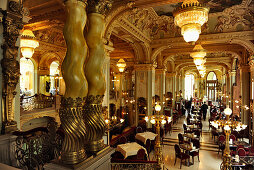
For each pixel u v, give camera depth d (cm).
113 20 664
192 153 853
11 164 348
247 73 1224
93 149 238
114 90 2286
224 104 2369
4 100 372
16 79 386
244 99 1230
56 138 348
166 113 1566
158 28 1123
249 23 925
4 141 341
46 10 679
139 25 966
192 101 3030
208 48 1314
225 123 694
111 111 2088
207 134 1348
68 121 201
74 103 201
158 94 1569
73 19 203
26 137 346
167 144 1132
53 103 1238
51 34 1244
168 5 871
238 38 953
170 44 1118
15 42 384
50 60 1752
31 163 321
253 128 1034
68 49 202
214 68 2927
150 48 1188
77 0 206
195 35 435
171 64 2034
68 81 201
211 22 991
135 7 629
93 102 241
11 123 377
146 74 1228
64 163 197
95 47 239
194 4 412
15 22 380
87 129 241
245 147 871
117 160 414
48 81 1761
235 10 887
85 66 241
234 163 681
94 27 239
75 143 204
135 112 1295
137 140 1016
